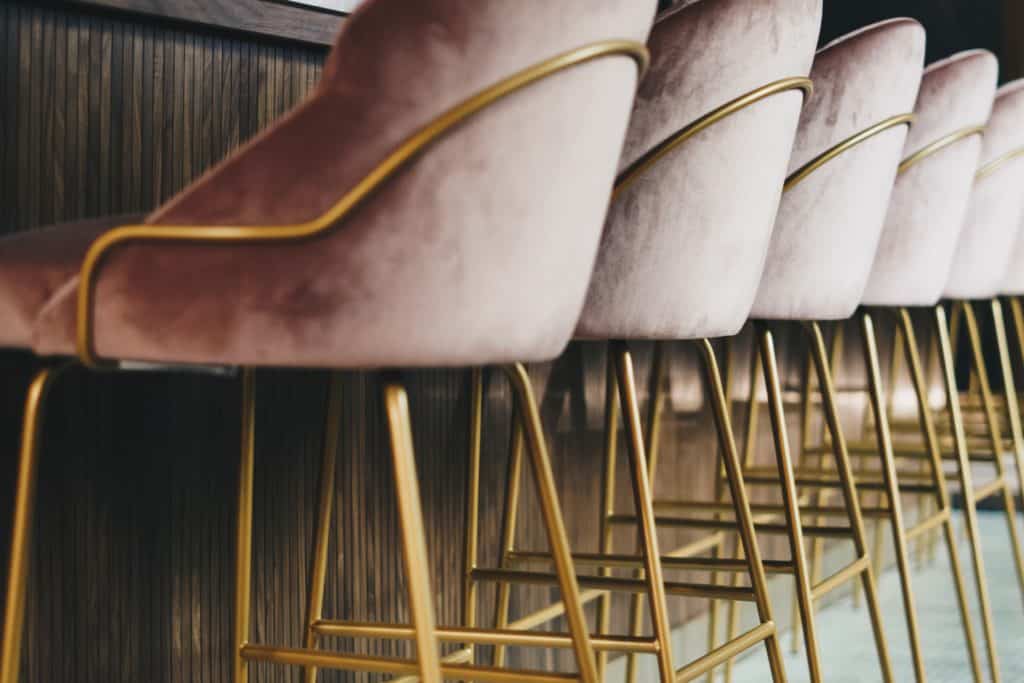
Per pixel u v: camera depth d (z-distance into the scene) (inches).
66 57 59.6
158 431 64.7
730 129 59.4
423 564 41.8
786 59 61.3
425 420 81.5
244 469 64.5
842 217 75.9
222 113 67.2
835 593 151.2
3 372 57.2
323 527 68.2
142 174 63.2
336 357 39.0
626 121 46.4
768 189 62.6
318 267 38.3
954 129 89.3
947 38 244.5
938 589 152.6
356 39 38.1
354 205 38.0
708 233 59.7
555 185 42.6
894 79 76.5
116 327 39.6
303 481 72.7
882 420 94.5
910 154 89.4
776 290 75.6
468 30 38.7
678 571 113.5
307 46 71.2
